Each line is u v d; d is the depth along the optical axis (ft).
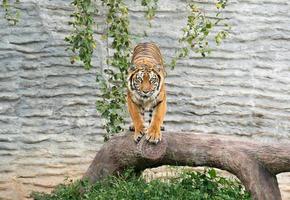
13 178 46.29
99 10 47.34
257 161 35.29
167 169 43.50
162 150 35.86
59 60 47.29
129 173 36.94
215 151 35.63
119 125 44.29
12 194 45.96
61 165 46.78
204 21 46.78
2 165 46.37
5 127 46.68
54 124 47.11
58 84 47.24
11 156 46.57
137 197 35.42
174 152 35.88
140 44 39.45
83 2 40.63
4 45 46.88
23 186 46.24
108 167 37.04
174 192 36.09
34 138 46.88
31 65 47.09
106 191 35.86
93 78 47.34
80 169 46.80
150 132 35.99
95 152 47.14
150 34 47.65
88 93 47.39
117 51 41.75
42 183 46.26
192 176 37.45
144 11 47.50
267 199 34.73
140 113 36.63
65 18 47.44
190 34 45.83
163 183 37.04
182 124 47.60
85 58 40.88
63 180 45.14
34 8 47.29
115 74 41.86
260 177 35.01
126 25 41.86
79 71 47.34
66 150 47.01
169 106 47.62
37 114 47.03
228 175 45.03
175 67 47.70
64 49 47.34
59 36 47.32
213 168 39.93
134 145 36.17
